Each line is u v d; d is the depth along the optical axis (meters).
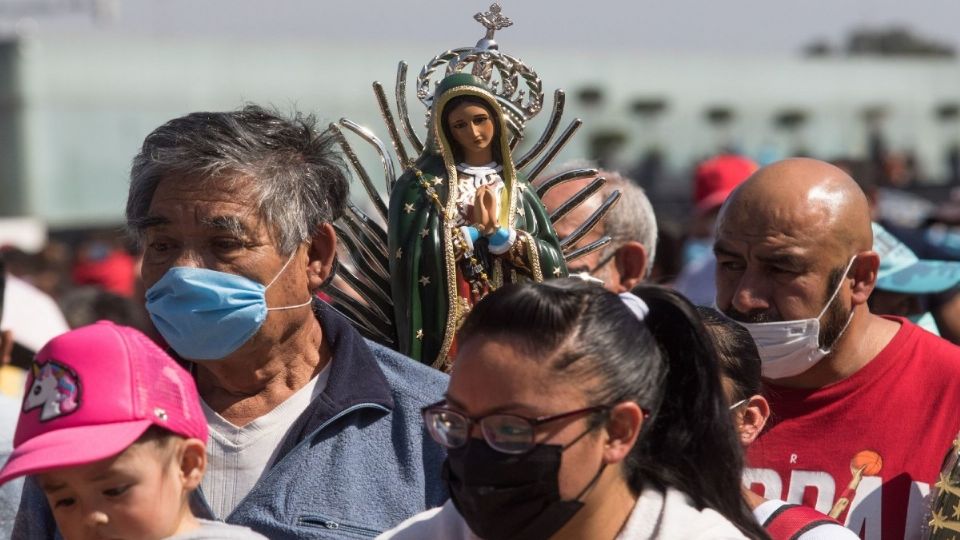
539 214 4.83
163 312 4.22
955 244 7.69
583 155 26.67
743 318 4.90
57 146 23.66
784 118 29.02
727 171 11.45
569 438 3.20
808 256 4.80
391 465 4.30
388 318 4.97
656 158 27.27
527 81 4.96
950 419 4.88
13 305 8.12
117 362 3.51
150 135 4.34
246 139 4.27
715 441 3.51
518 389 3.20
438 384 4.45
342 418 4.35
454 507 3.67
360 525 4.16
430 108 4.84
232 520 4.20
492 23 4.97
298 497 4.20
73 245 23.33
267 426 4.37
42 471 3.39
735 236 4.91
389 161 4.92
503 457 3.21
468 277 4.70
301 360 4.46
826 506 4.87
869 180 9.05
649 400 3.35
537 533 3.29
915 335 5.03
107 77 23.95
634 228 6.20
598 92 26.98
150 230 4.29
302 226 4.31
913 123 30.25
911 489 4.83
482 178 4.78
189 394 3.65
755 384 4.18
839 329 4.89
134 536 3.49
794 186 4.89
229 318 4.19
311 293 4.47
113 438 3.42
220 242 4.21
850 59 30.06
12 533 4.26
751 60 28.91
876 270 4.96
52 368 3.53
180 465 3.61
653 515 3.38
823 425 4.95
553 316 3.24
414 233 4.68
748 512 3.59
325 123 5.94
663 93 27.69
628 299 3.50
